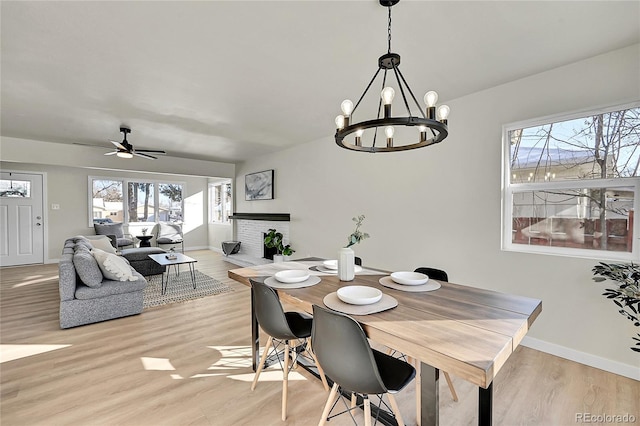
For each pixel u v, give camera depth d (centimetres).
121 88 272
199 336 285
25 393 195
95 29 183
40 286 453
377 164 380
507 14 171
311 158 489
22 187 607
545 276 247
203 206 880
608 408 181
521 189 268
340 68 236
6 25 177
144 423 169
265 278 208
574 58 224
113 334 287
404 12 168
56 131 418
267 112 342
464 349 100
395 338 112
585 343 229
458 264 301
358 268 238
